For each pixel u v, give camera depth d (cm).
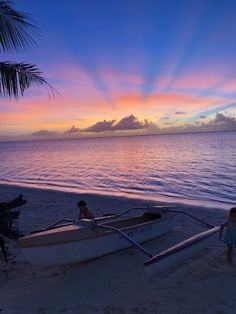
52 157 5744
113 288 547
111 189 2030
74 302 495
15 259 690
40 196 1697
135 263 662
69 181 2502
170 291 528
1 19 624
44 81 723
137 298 505
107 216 858
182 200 1548
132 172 2867
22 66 696
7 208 644
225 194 1705
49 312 457
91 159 4769
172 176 2478
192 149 6197
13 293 531
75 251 606
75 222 661
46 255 572
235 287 535
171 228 887
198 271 612
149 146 9012
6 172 3384
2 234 633
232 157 3931
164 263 577
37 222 1098
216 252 716
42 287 555
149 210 874
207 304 477
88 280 583
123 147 9169
